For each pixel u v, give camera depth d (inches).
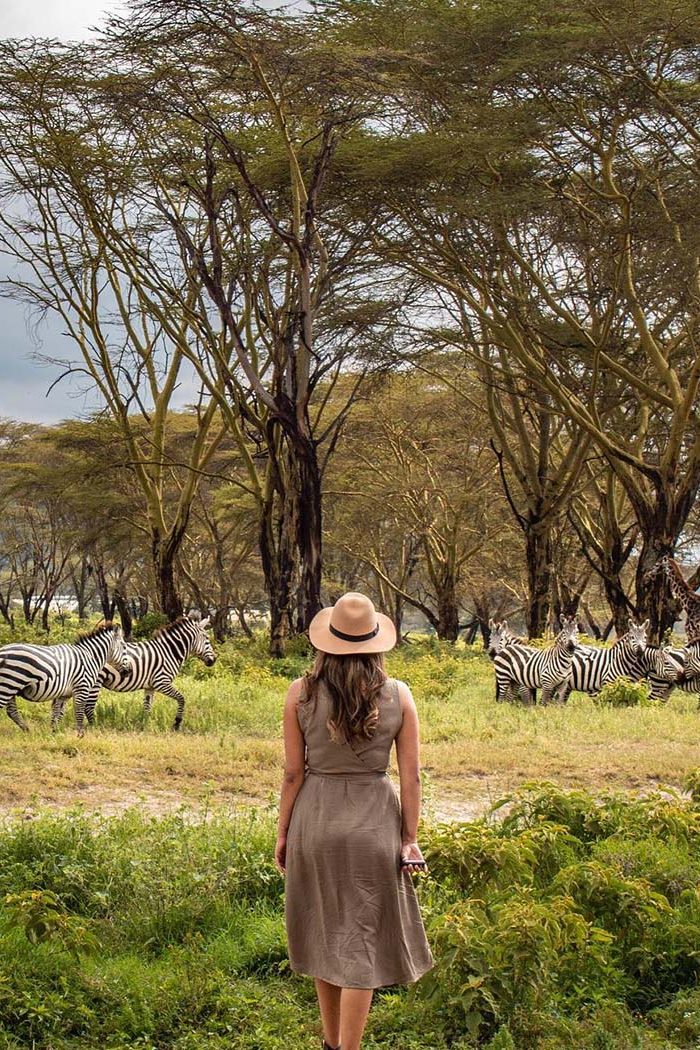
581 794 292.0
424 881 238.2
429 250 936.9
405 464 1525.6
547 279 1044.5
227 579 1694.1
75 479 1339.8
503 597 2014.0
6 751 434.9
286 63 736.3
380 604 1973.4
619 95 747.4
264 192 866.1
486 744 493.4
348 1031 163.2
